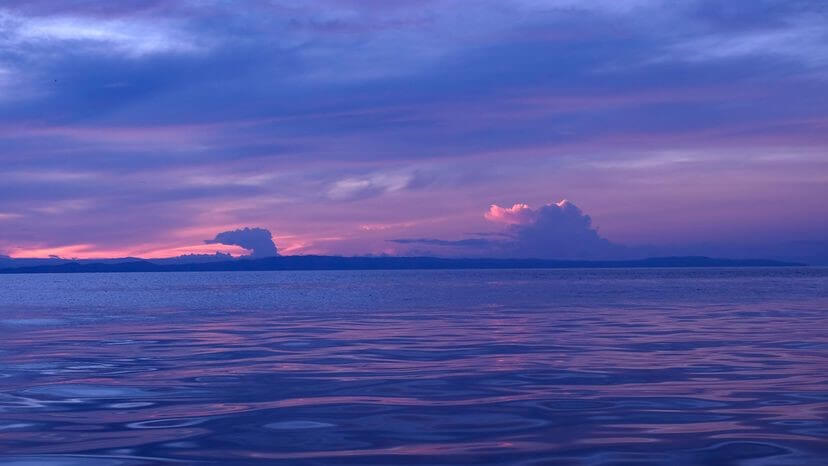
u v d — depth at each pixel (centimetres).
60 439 814
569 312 3244
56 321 3089
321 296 6188
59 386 1190
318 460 716
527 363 1427
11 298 6531
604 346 1738
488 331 2230
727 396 1043
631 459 708
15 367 1448
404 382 1201
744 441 774
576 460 707
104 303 5191
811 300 4331
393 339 2000
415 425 870
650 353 1577
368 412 948
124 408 995
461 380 1216
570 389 1116
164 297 6412
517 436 809
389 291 7344
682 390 1097
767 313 3056
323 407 986
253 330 2422
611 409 955
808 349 1633
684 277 14338
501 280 12644
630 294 5650
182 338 2128
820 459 703
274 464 704
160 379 1259
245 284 12388
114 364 1484
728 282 9756
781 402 994
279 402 1027
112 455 745
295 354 1641
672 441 778
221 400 1049
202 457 733
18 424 893
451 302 4512
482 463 698
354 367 1398
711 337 1950
